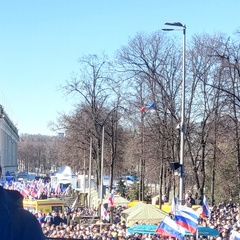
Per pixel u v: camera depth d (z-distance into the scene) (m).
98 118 54.66
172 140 42.00
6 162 95.12
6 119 91.38
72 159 70.00
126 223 26.59
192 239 19.95
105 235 21.44
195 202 38.50
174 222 16.73
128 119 52.41
